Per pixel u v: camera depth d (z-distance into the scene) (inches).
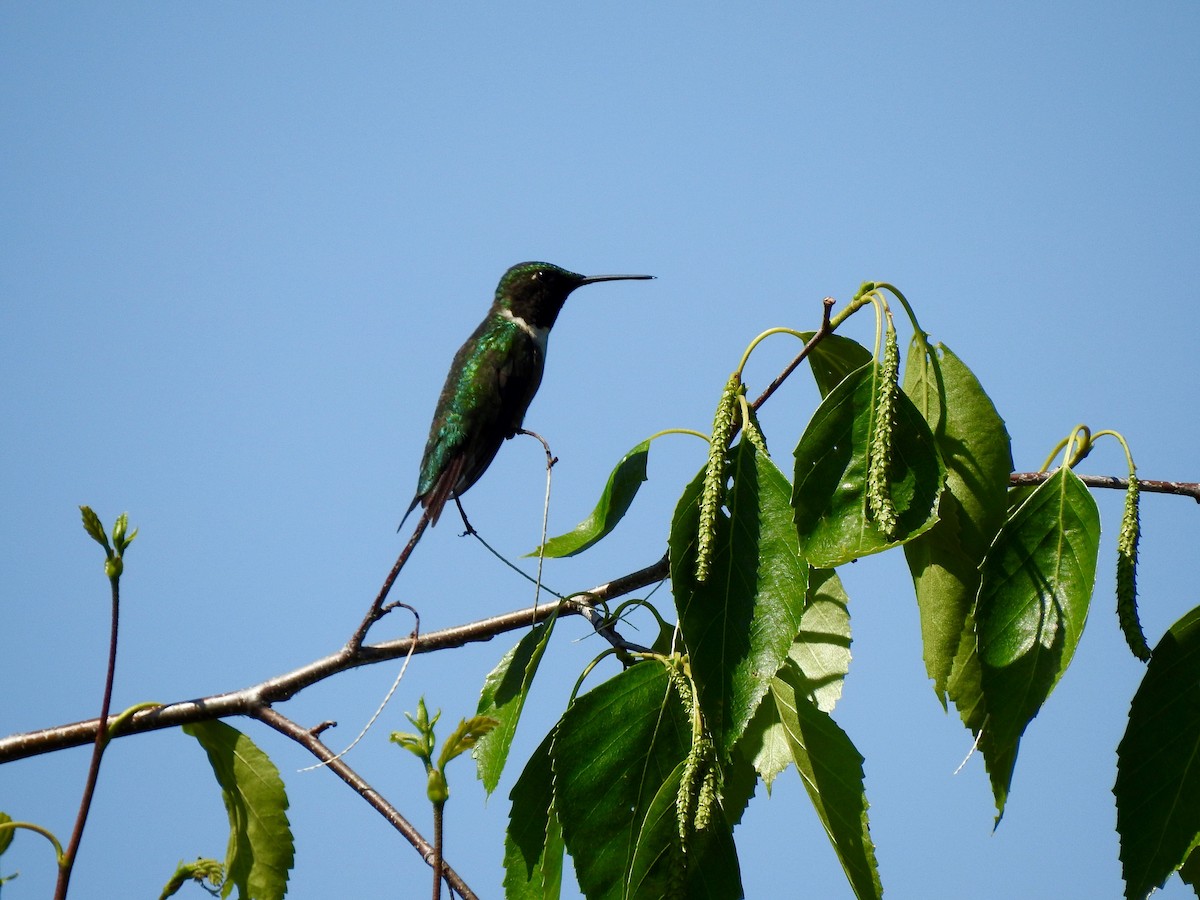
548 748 250.1
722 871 215.2
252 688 279.1
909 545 252.8
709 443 229.6
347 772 260.5
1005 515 249.1
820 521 230.1
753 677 217.3
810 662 280.8
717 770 214.1
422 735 162.2
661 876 214.5
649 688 232.1
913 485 231.0
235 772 266.8
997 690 225.5
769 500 227.9
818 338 253.3
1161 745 229.0
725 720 215.8
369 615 291.6
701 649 219.9
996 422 253.0
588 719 229.3
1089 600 226.2
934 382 257.1
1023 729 223.8
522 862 244.4
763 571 223.1
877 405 235.9
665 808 217.0
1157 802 227.1
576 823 223.9
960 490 250.5
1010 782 226.8
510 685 280.2
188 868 202.7
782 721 257.4
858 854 244.5
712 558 222.8
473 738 159.8
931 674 249.0
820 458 234.4
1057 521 231.9
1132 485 241.3
